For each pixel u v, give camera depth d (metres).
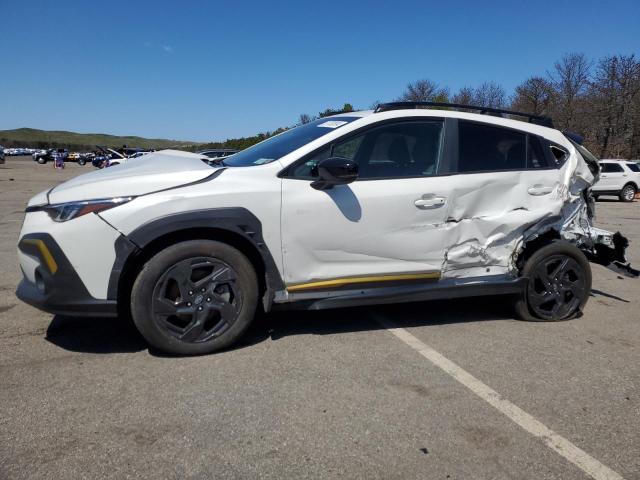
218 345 3.34
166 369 3.13
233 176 3.35
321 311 4.37
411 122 3.84
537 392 3.00
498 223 3.94
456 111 4.06
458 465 2.29
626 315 4.58
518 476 2.23
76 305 3.07
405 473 2.22
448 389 2.99
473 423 2.64
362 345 3.62
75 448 2.32
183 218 3.14
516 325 4.18
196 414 2.63
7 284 5.02
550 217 4.12
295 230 3.42
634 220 13.37
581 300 4.35
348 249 3.56
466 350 3.60
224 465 2.24
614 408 2.84
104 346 3.47
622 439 2.54
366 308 4.49
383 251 3.65
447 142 3.89
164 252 3.12
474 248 3.91
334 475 2.20
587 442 2.51
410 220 3.68
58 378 2.99
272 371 3.15
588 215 4.52
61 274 3.03
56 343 3.51
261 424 2.56
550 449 2.44
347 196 3.52
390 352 3.51
